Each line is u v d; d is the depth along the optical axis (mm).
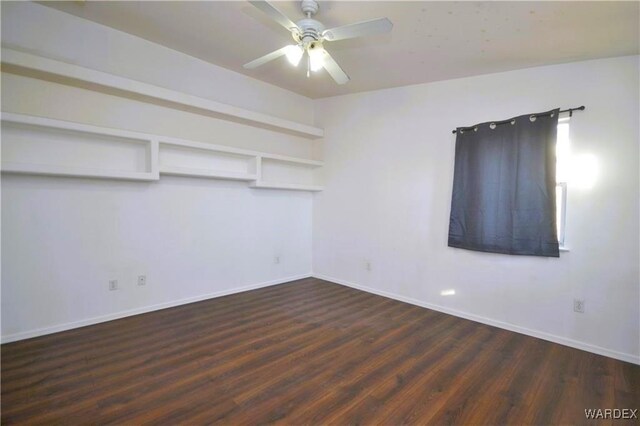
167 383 2199
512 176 3166
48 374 2266
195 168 3607
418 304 3936
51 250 2875
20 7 2635
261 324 3250
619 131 2684
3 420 1801
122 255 3275
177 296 3689
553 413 1988
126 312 3326
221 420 1860
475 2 2203
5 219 2654
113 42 3076
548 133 2945
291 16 2520
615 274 2709
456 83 3598
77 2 2629
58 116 2850
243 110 3885
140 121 3332
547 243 2963
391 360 2586
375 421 1885
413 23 2510
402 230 4078
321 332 3096
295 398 2076
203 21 2811
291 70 3869
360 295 4273
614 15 2207
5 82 2604
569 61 2891
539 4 2162
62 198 2920
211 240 3959
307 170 5086
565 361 2623
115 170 2963
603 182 2756
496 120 3314
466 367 2500
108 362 2447
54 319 2908
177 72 3498
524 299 3156
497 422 1902
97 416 1857
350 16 2449
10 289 2695
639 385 2295
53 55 2779
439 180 3746
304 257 5074
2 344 2662
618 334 2695
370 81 3908
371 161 4379
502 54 2914
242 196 4246
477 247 3395
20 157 2705
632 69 2633
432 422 1890
